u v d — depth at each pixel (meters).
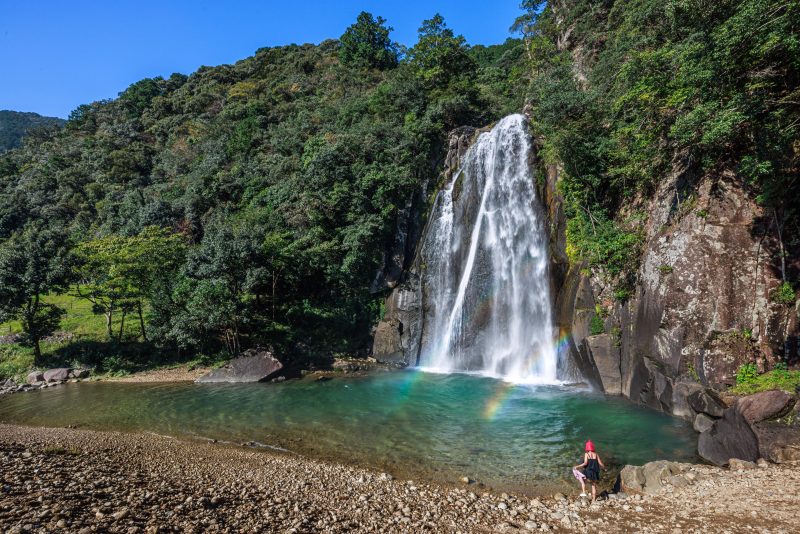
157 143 79.19
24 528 7.62
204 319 32.25
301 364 33.66
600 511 11.30
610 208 27.14
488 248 33.28
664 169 23.19
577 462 15.37
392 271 39.09
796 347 16.81
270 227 42.78
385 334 35.75
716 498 11.38
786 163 17.11
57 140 92.50
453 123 45.16
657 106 21.64
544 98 31.00
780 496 11.02
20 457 13.24
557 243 28.55
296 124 55.69
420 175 41.47
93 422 21.80
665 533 9.80
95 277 39.62
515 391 24.77
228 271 33.97
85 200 68.69
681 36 21.39
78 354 35.66
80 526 8.06
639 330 21.97
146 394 27.50
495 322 31.50
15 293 32.88
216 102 82.12
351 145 42.34
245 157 56.31
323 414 22.03
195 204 50.91
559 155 28.06
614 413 20.20
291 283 39.28
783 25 14.58
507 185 33.06
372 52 77.56
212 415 22.41
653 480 12.85
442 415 21.20
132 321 41.12
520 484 13.82
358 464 15.74
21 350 36.84
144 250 36.47
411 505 11.85
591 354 23.98
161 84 103.75
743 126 17.69
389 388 27.03
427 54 51.69
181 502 10.27
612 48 34.00
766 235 18.09
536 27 51.66
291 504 11.17
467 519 10.98
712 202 19.53
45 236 36.06
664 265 20.81
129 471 12.94
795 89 16.14
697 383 18.70
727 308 18.50
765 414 13.91
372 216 38.78
